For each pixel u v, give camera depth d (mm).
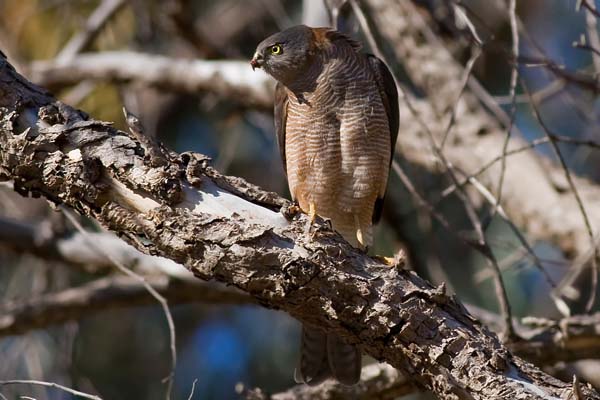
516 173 11969
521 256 10438
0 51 6785
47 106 6477
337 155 9156
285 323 13258
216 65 13320
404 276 6137
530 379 5805
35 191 6457
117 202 6219
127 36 14617
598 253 9352
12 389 10195
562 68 8492
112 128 6406
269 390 13008
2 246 11875
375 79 9273
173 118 15195
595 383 10078
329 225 6191
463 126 12211
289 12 14594
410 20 12445
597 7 8914
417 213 12266
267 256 5961
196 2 15836
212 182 6254
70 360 10430
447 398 5852
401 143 12352
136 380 13164
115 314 13492
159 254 6230
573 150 13195
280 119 9891
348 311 6043
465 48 12516
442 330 5941
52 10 13953
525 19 13898
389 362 6195
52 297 11289
